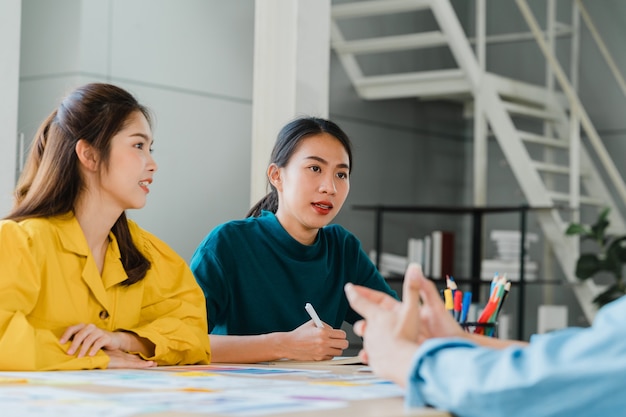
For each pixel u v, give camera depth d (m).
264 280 2.24
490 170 6.67
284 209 2.28
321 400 1.04
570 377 0.82
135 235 1.91
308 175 2.21
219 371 1.55
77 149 1.73
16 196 1.79
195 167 4.52
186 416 0.89
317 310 2.29
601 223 5.54
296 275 2.26
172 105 4.41
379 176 6.03
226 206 4.68
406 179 6.23
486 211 5.70
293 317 2.26
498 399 0.86
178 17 4.45
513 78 6.62
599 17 6.33
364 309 1.03
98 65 4.11
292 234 2.27
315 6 3.74
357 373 1.55
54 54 4.14
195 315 1.89
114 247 1.81
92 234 1.76
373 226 5.97
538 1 6.57
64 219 1.74
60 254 1.71
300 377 1.42
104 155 1.73
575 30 6.23
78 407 0.95
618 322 0.84
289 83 3.69
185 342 1.79
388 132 6.11
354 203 5.84
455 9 6.68
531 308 6.41
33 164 1.78
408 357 0.96
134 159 1.74
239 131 4.74
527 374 0.85
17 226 1.65
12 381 1.28
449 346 0.94
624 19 6.24
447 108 6.57
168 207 4.39
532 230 6.50
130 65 4.23
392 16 6.27
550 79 6.16
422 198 6.35
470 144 6.71
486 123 5.92
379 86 5.83
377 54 6.16
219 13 4.65
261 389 1.17
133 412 0.91
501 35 6.67
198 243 4.54
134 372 1.51
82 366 1.58
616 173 5.82
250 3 4.82
